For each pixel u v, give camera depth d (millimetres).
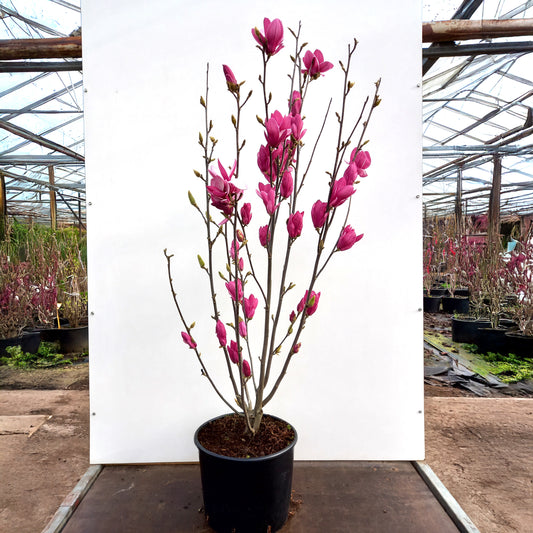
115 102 1393
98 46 1380
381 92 1397
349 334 1445
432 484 1330
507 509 1291
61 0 2477
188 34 1384
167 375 1439
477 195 4152
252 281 1438
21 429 1886
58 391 2473
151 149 1404
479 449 1690
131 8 1377
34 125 3586
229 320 1435
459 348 3342
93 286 1416
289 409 1456
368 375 1453
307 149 1409
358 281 1436
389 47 1387
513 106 3357
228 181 902
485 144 3959
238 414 1170
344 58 1388
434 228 4629
